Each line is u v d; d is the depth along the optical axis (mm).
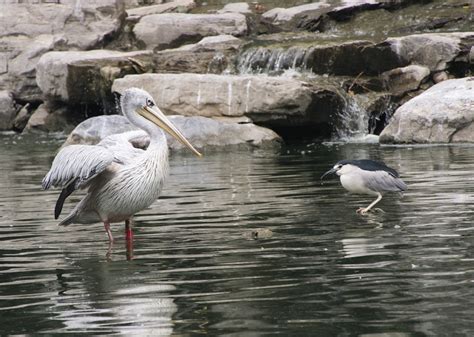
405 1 28703
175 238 11602
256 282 9148
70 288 9328
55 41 29750
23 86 29688
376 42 25328
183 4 31500
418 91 23766
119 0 30875
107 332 7754
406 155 18984
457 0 28453
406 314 7812
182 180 17047
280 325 7691
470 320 7566
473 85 21469
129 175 11031
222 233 11750
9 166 20703
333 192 14672
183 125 22703
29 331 7902
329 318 7816
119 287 9258
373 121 23625
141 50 29297
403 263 9570
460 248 10102
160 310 8336
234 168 18547
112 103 26531
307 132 23688
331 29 28828
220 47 27125
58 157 11102
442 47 23844
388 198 13695
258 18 29969
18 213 14133
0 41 30188
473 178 15109
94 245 11516
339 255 10109
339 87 23703
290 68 25250
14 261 10734
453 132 20703
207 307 8344
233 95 23297
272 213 13023
